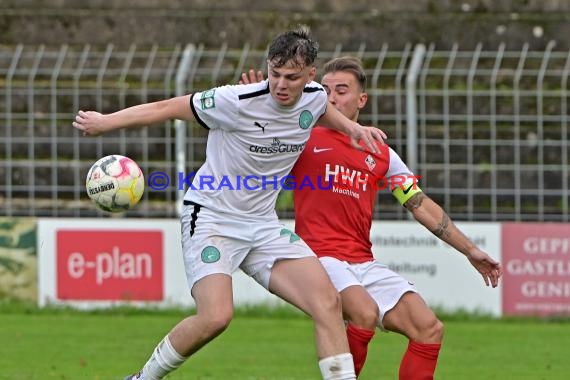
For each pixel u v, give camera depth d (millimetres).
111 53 57094
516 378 29703
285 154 20953
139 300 44062
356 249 22938
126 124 20422
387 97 51219
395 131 50719
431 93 47219
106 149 52250
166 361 20672
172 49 58875
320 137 23172
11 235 44500
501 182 51969
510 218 50156
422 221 23531
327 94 23031
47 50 59625
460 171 51656
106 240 44125
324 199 22891
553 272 43656
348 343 21062
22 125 53156
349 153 23031
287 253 20984
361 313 21656
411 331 22109
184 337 20391
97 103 53500
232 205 20984
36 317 43094
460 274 43562
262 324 42062
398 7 62219
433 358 22078
